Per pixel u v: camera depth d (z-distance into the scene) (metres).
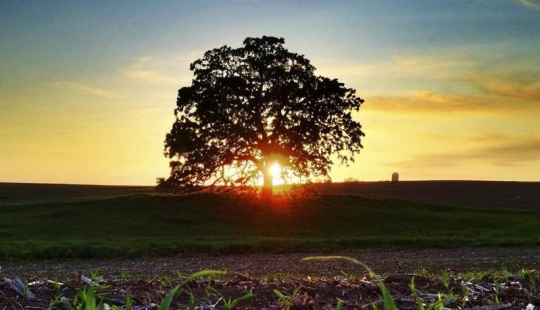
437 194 67.62
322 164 42.62
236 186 43.22
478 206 56.25
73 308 5.11
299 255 26.45
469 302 5.98
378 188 74.06
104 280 6.73
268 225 37.50
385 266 21.22
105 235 32.88
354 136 42.62
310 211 42.31
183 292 5.93
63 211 41.31
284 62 42.41
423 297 6.12
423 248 29.66
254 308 5.47
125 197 47.78
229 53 42.53
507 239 32.09
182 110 42.72
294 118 42.25
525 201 61.97
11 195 69.56
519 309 5.82
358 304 5.71
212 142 41.81
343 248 29.39
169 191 43.34
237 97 41.88
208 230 35.03
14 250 24.81
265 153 42.06
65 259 24.34
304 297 5.75
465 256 25.47
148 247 26.77
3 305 5.21
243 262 23.03
